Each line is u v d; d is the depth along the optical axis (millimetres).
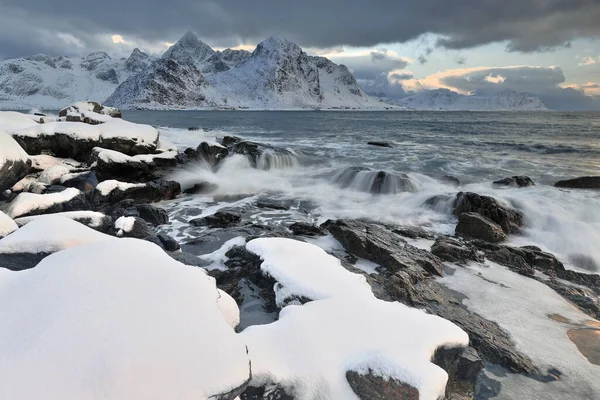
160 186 11859
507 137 34125
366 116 105000
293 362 3426
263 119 76750
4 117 15086
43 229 5234
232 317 3797
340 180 14914
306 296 4695
